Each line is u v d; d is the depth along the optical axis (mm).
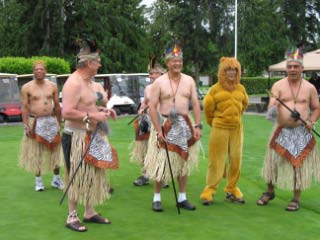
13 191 6230
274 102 5504
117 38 35969
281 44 39969
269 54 39469
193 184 6762
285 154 5434
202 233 4625
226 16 40000
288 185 5438
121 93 20109
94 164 4641
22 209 5387
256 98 31234
